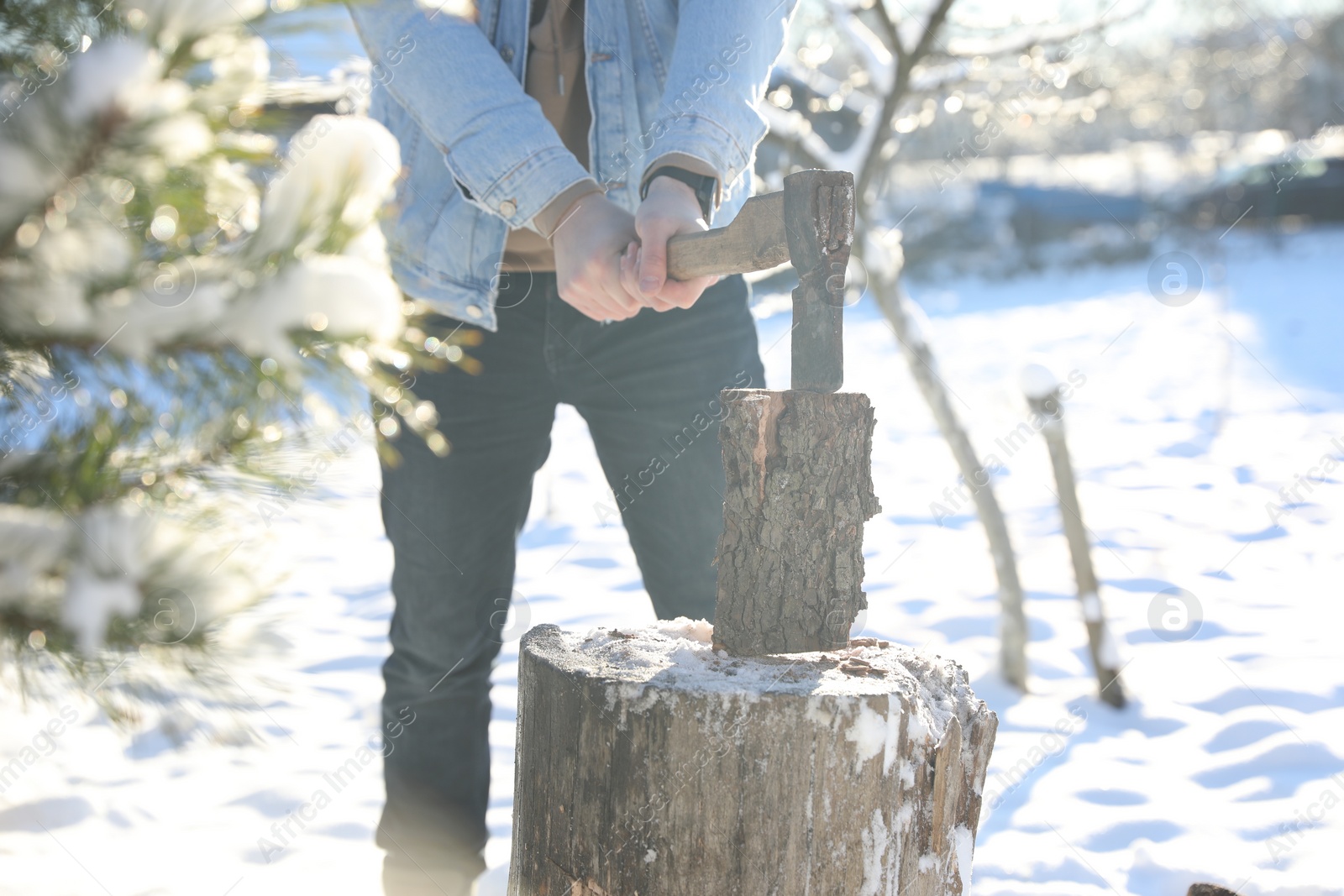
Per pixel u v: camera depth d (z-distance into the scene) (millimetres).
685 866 1005
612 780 1024
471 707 1683
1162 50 9227
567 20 1639
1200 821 2219
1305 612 3549
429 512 1634
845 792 993
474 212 1593
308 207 644
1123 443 6184
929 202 15664
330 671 3248
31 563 600
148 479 683
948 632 3484
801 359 1149
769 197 1135
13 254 597
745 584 1166
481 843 1704
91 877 2031
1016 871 2021
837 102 3336
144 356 628
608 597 3922
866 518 1189
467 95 1421
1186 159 15297
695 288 1324
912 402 7281
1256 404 7023
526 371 1665
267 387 655
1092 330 10250
